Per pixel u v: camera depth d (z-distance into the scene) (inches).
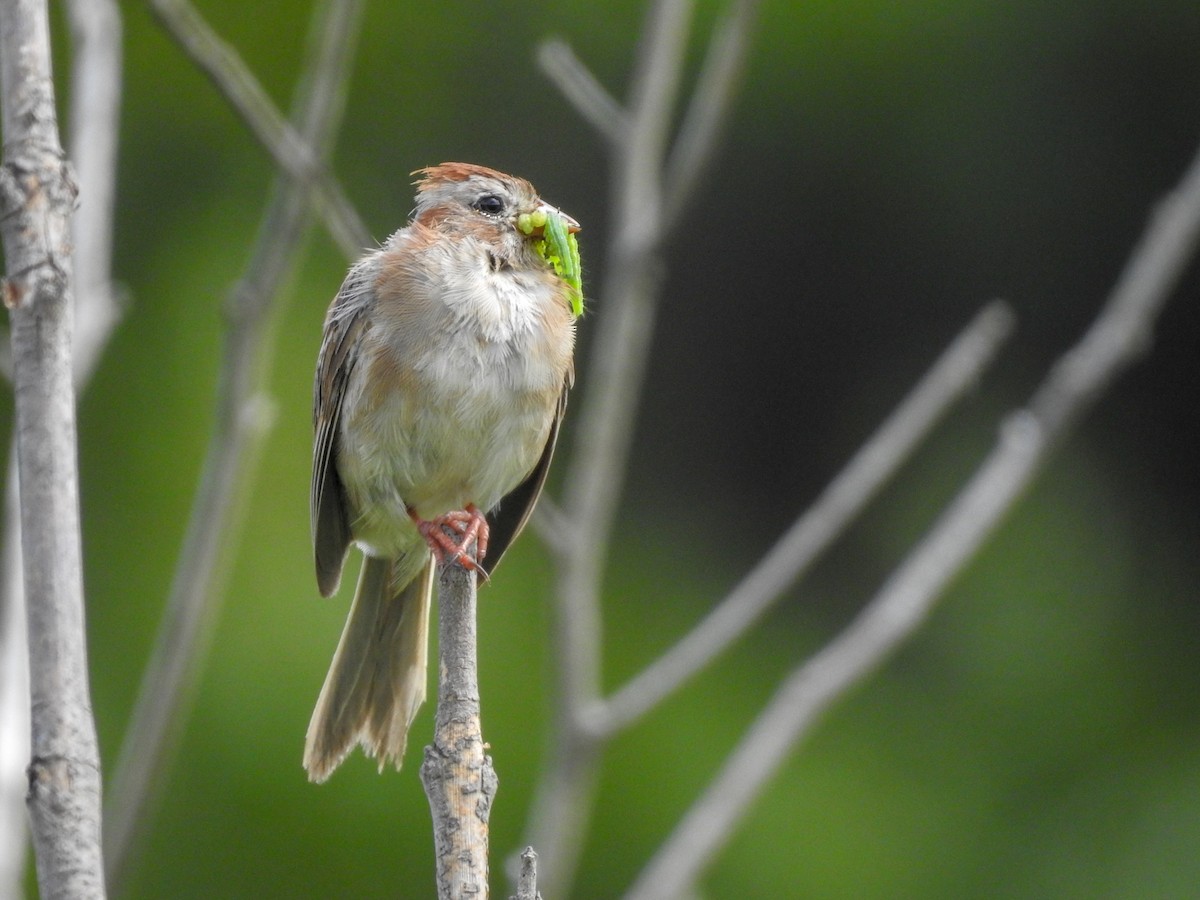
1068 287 629.3
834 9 618.5
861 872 523.5
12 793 217.5
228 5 592.4
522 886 161.3
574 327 297.6
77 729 148.1
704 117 291.7
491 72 628.7
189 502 518.9
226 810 474.6
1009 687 566.9
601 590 603.8
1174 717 568.4
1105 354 290.8
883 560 598.2
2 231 157.6
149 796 242.2
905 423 288.8
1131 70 618.2
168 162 591.5
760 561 626.5
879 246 639.8
